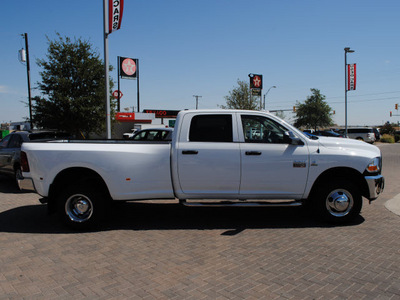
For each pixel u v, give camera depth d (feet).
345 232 17.16
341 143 18.38
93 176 18.13
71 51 48.62
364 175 17.90
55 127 49.01
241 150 17.66
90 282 11.76
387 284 11.46
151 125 118.11
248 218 20.11
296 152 17.72
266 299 10.48
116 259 13.88
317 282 11.63
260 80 116.37
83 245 15.64
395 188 30.30
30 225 19.03
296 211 21.77
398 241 15.79
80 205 17.70
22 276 12.30
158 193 17.98
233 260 13.64
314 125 162.50
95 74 49.62
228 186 17.85
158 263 13.41
